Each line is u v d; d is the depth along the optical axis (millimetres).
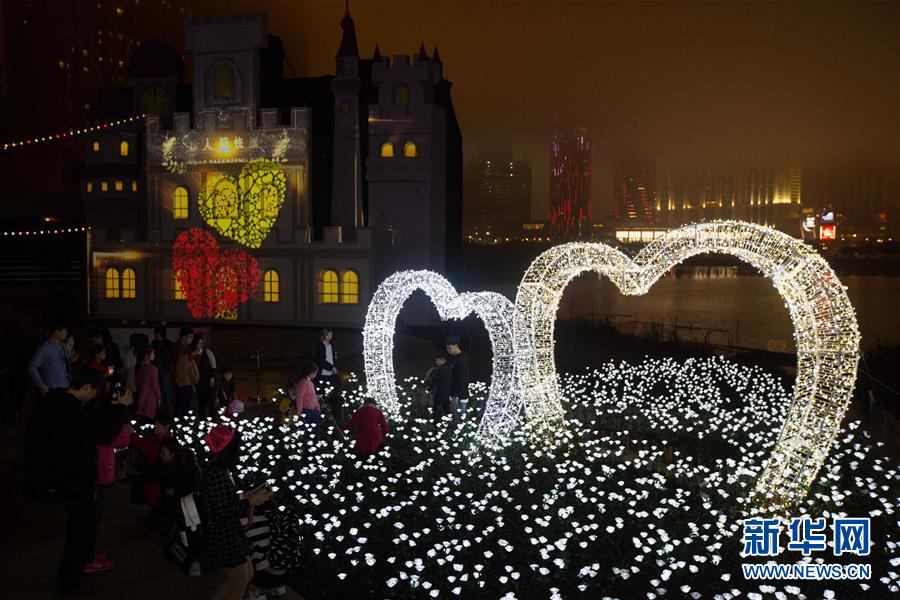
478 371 24312
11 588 7914
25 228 49406
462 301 15375
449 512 9867
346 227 35406
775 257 10844
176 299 36250
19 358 15125
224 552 6727
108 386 12922
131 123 37594
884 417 14039
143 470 11453
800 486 10758
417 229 35062
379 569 8812
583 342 33375
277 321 34938
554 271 15258
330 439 14438
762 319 66625
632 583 8477
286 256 34688
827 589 8344
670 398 19250
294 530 7535
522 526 10086
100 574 8359
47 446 7578
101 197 37562
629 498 11078
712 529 9875
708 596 8258
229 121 35531
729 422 15859
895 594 8242
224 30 35500
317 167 35875
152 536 9523
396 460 13109
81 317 36625
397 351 27938
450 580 8008
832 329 10570
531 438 13984
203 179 36062
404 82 34875
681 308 81938
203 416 16188
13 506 10414
